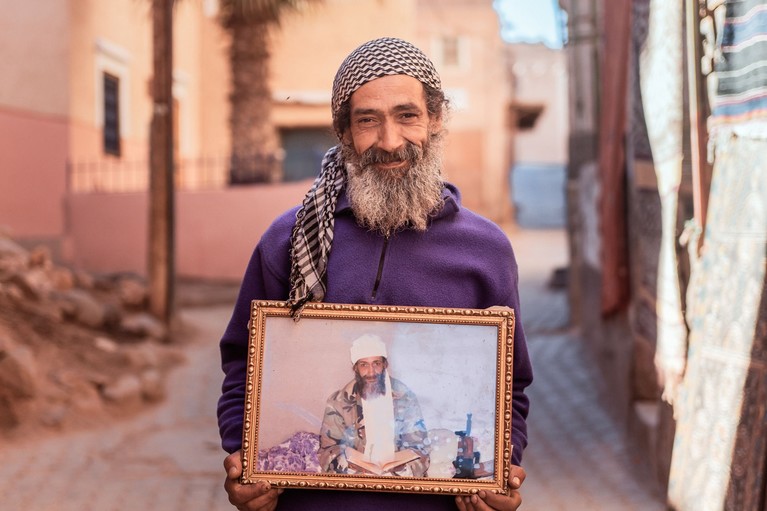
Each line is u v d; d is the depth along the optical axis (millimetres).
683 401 4148
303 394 1866
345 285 1948
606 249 6582
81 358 7020
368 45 1935
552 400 7461
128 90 15117
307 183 13164
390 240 1976
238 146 13594
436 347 1878
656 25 4918
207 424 6406
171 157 9117
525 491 5035
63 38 12711
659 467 4852
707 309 3844
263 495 1853
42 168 12406
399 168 1930
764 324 3188
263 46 13484
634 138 5730
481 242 2018
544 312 12188
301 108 18859
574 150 10477
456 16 22062
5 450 5648
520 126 28156
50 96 12523
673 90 4543
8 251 8258
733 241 3541
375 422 1858
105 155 14367
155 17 8984
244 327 2094
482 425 1860
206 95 18906
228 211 13250
